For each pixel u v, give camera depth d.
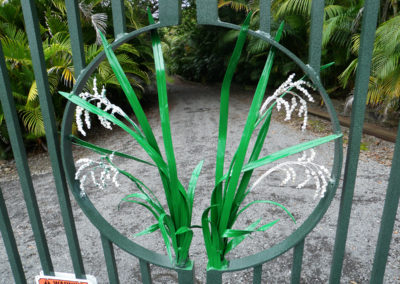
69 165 0.86
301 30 6.34
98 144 4.88
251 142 4.27
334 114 0.72
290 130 4.69
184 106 7.59
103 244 0.95
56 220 2.56
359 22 4.73
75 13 0.74
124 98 6.50
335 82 5.98
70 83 4.63
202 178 3.23
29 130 4.50
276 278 1.73
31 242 2.27
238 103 7.45
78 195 0.89
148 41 7.23
